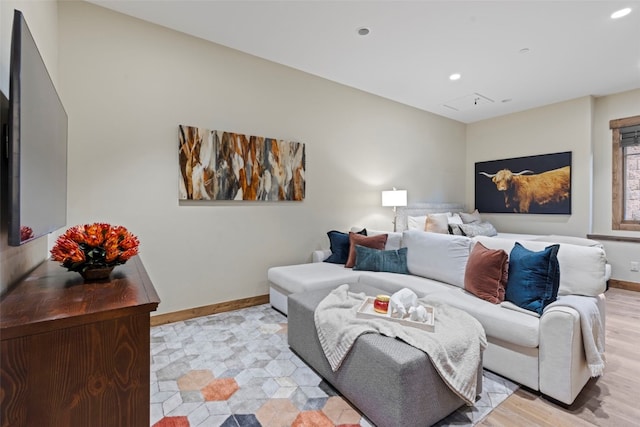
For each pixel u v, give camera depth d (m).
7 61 1.22
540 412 1.63
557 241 4.00
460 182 5.84
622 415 1.60
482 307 2.03
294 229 3.65
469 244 2.64
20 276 1.31
